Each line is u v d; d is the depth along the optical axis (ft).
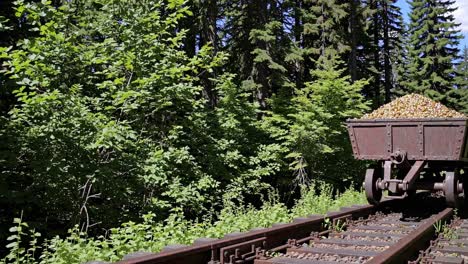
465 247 21.48
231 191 42.55
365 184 32.14
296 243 20.68
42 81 28.66
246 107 52.34
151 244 19.17
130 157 31.60
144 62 33.30
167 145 36.45
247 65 72.18
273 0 71.87
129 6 34.30
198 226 23.76
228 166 46.39
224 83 51.08
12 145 26.32
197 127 42.55
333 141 58.03
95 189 29.81
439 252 20.74
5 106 33.83
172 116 38.65
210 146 43.86
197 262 15.40
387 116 32.45
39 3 29.68
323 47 80.43
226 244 16.56
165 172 32.42
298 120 55.06
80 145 28.66
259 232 18.72
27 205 27.71
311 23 83.76
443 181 30.89
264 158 50.42
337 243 21.52
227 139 48.42
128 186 30.91
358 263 17.44
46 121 28.63
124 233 20.56
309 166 57.98
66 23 32.04
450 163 31.45
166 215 34.27
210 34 65.57
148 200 32.42
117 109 33.68
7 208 27.37
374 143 31.76
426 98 33.30
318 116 56.08
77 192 29.60
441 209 35.40
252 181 48.03
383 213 33.32
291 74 84.79
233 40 74.33
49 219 29.78
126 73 34.63
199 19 65.87
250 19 71.10
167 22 35.09
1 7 35.42
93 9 43.91
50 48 29.71
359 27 95.45
